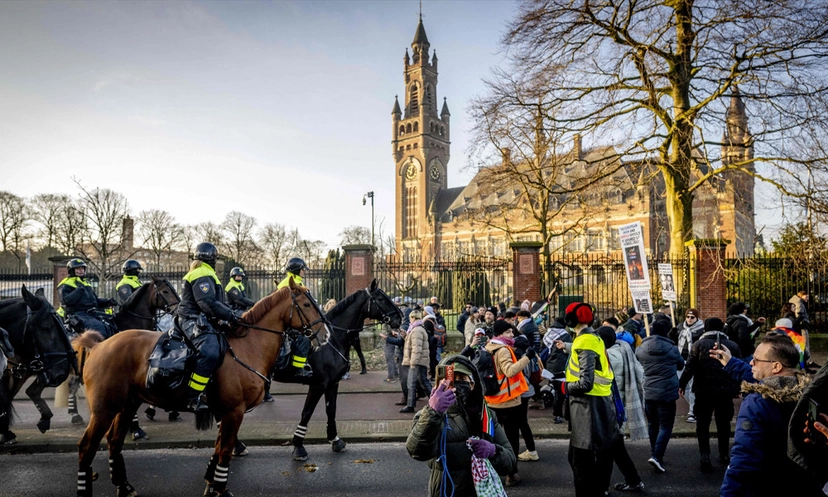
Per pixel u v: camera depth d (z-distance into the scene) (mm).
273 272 20922
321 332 7180
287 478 7406
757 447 3422
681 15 21219
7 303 8789
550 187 24797
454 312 23812
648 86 20953
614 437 5738
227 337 6762
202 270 6465
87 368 6445
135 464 8062
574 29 21969
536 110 22672
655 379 7633
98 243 43625
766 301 20109
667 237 64438
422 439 3600
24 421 10578
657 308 20125
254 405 6832
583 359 5707
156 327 10555
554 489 6945
